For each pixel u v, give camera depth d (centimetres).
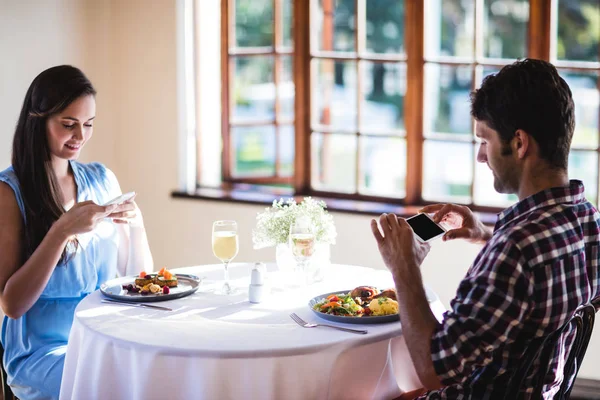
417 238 185
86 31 396
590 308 171
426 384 162
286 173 407
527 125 158
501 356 161
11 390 249
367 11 374
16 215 233
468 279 157
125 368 189
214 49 409
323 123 390
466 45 362
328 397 186
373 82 378
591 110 350
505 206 362
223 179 418
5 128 357
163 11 398
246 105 408
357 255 370
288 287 236
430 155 373
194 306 215
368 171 386
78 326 204
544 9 349
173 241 410
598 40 351
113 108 413
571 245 157
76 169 256
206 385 181
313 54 386
